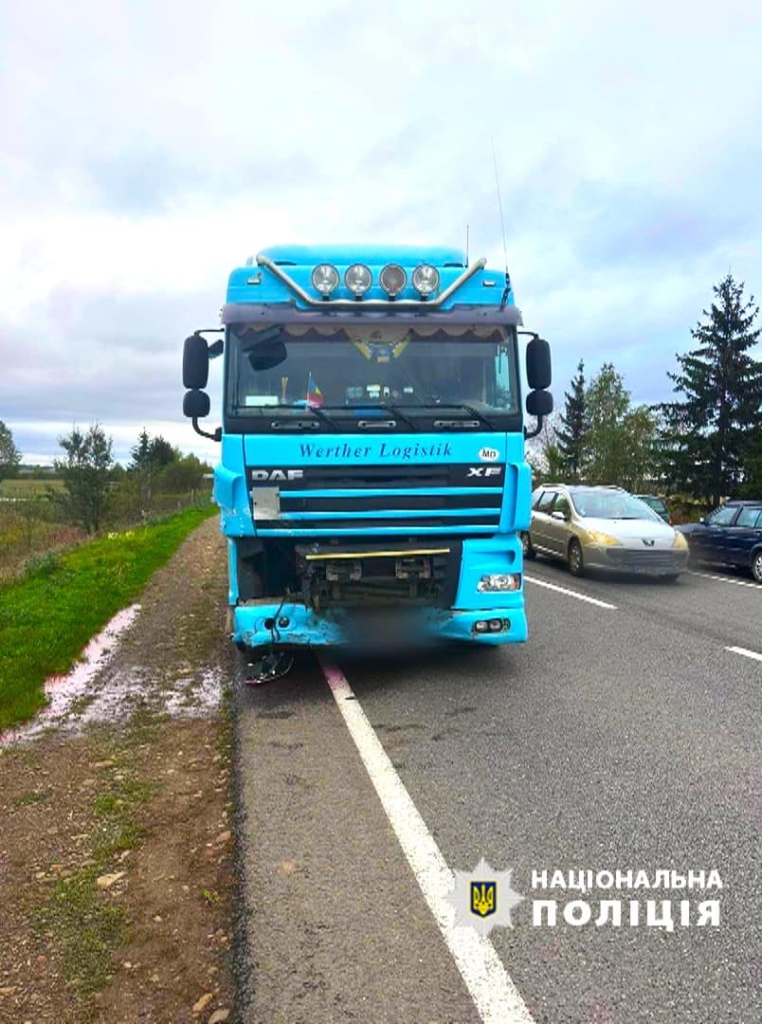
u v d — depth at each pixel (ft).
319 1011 9.45
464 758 17.80
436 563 22.34
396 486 22.09
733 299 118.32
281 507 21.80
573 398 190.29
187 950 11.01
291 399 22.02
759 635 31.65
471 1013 9.36
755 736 19.29
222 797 16.34
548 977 10.05
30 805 16.26
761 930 11.08
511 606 22.98
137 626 35.37
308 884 12.34
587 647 29.17
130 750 19.52
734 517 54.44
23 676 25.31
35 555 70.64
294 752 18.34
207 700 23.68
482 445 22.38
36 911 12.12
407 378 22.41
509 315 22.94
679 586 46.78
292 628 22.35
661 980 9.98
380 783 16.34
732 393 118.42
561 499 54.03
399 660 27.09
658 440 123.13
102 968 10.66
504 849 13.46
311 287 22.53
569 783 16.33
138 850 14.07
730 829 14.19
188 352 23.95
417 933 11.03
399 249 24.68
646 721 20.44
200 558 64.90
